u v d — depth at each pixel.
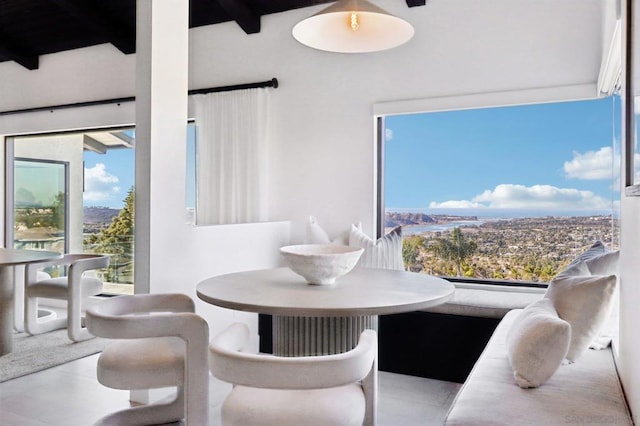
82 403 2.81
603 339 2.22
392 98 3.98
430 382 3.17
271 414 1.42
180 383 1.92
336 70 4.18
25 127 5.70
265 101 4.38
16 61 5.59
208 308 3.24
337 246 2.38
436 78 3.83
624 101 1.84
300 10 4.30
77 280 4.05
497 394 1.66
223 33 4.63
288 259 2.15
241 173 4.39
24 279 4.26
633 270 1.51
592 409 1.54
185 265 3.03
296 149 4.35
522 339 1.77
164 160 2.88
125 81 5.18
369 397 1.77
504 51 3.62
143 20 2.84
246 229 3.66
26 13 4.98
